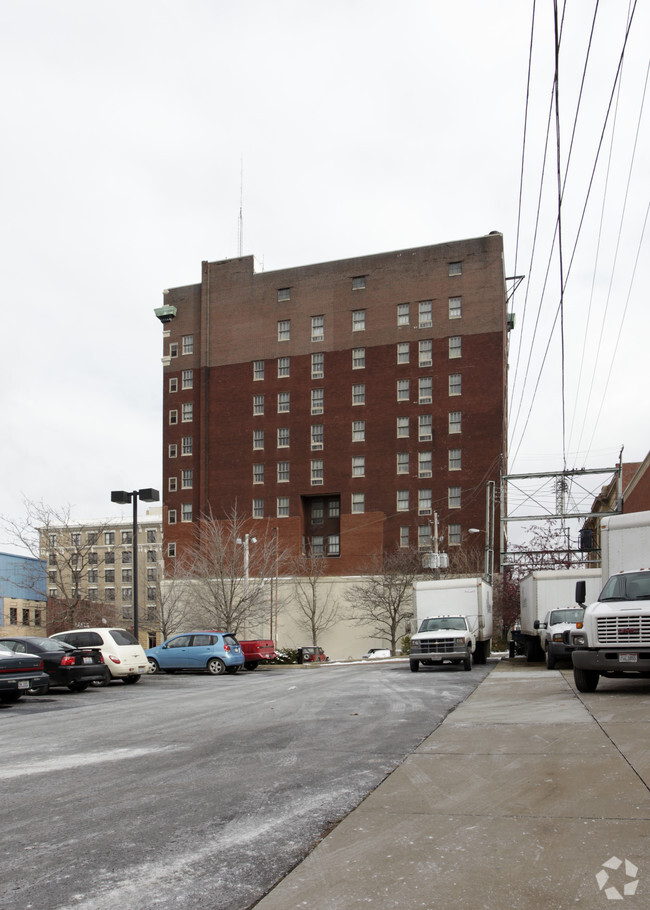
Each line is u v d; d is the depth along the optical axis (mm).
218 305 74500
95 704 17281
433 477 64938
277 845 5281
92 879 4707
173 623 60469
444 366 66312
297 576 65938
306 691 18094
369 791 6805
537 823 5496
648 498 35375
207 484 72000
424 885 4398
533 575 29156
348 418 68312
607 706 11914
